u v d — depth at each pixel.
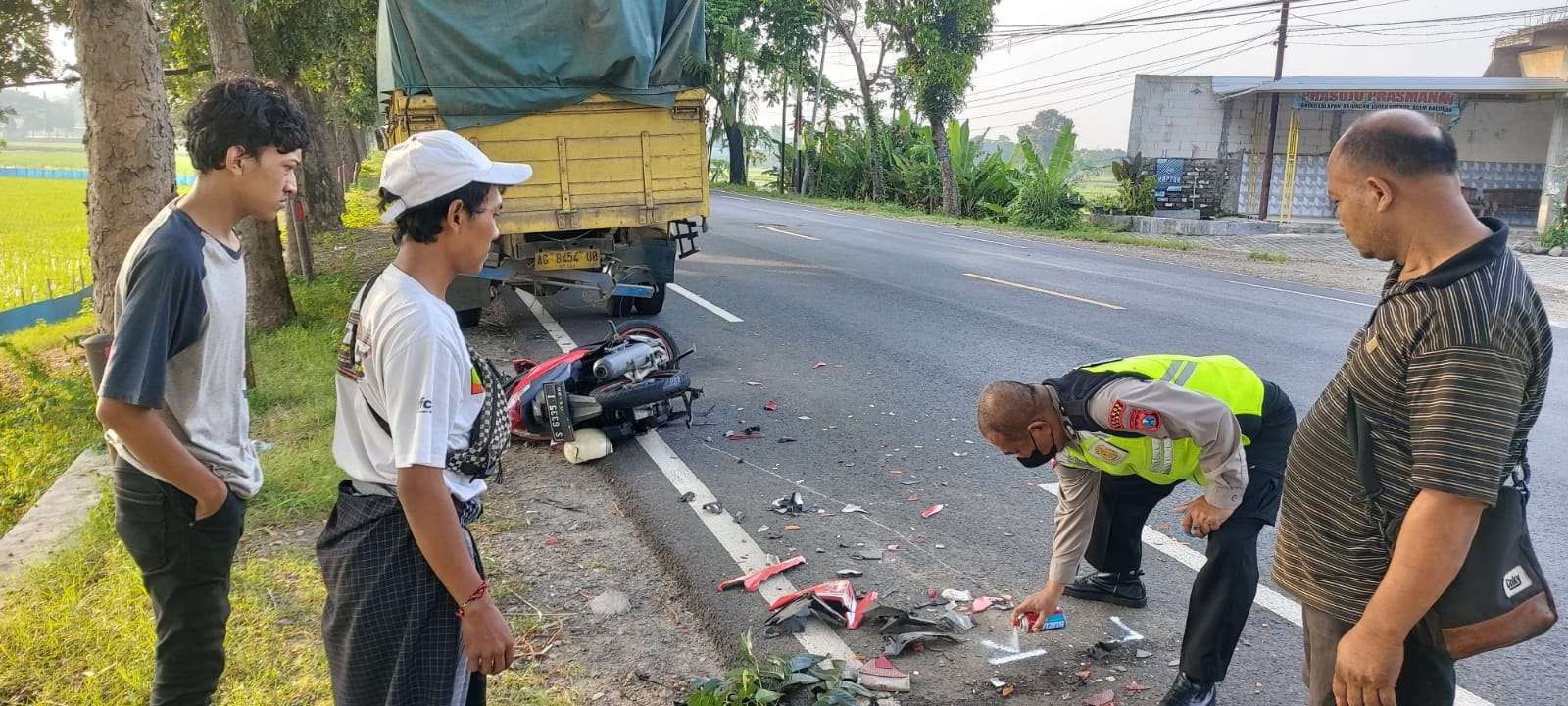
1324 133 27.41
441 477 2.01
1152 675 3.48
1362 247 2.06
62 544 4.30
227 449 2.48
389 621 2.16
